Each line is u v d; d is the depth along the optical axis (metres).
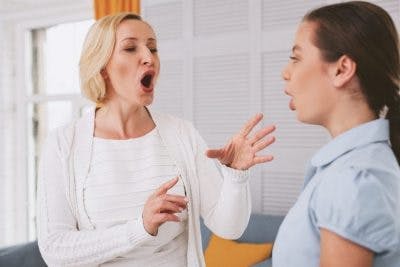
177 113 3.11
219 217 1.16
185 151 1.24
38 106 4.21
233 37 2.87
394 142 0.69
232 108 2.90
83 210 1.13
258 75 2.79
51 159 1.16
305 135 2.65
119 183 1.14
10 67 4.22
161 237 1.12
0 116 4.18
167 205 0.96
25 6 4.03
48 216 1.11
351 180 0.60
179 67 3.09
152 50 1.19
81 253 1.04
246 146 1.07
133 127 1.23
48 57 4.14
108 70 1.15
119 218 1.12
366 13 0.66
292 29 2.67
